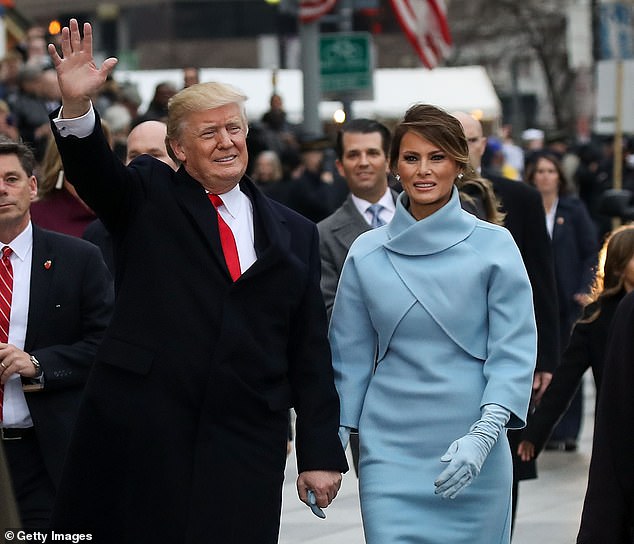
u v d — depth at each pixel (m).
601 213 32.78
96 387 14.34
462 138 15.16
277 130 46.28
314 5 39.69
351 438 19.52
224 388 14.29
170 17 147.38
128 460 14.28
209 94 14.45
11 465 16.55
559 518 24.67
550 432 19.75
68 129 14.03
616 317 15.44
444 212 15.20
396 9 43.16
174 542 14.21
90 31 14.11
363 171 20.94
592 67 94.94
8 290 16.67
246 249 14.79
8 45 57.81
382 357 15.33
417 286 15.10
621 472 15.20
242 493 14.31
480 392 15.02
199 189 14.69
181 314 14.31
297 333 14.91
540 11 125.56
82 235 20.08
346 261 15.61
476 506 15.00
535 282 21.42
